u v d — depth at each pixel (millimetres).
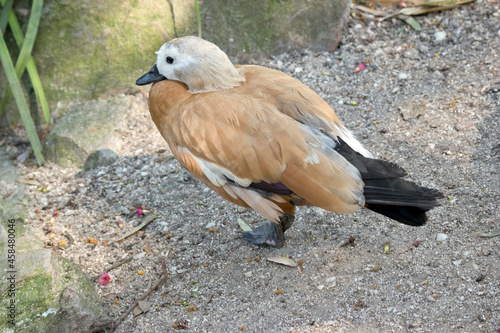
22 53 7324
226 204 6543
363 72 7945
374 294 5152
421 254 5473
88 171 7215
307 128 4930
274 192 4961
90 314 5172
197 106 5059
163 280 5734
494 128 6656
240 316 5207
